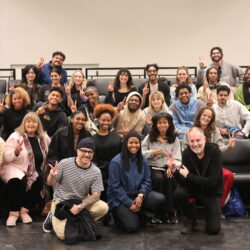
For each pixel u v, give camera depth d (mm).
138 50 8352
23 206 3375
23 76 4953
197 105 4352
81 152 2979
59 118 4000
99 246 2822
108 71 8430
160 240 2941
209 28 8258
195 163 3154
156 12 8281
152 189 3346
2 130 3852
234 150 3982
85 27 8312
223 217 3410
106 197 3479
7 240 2934
